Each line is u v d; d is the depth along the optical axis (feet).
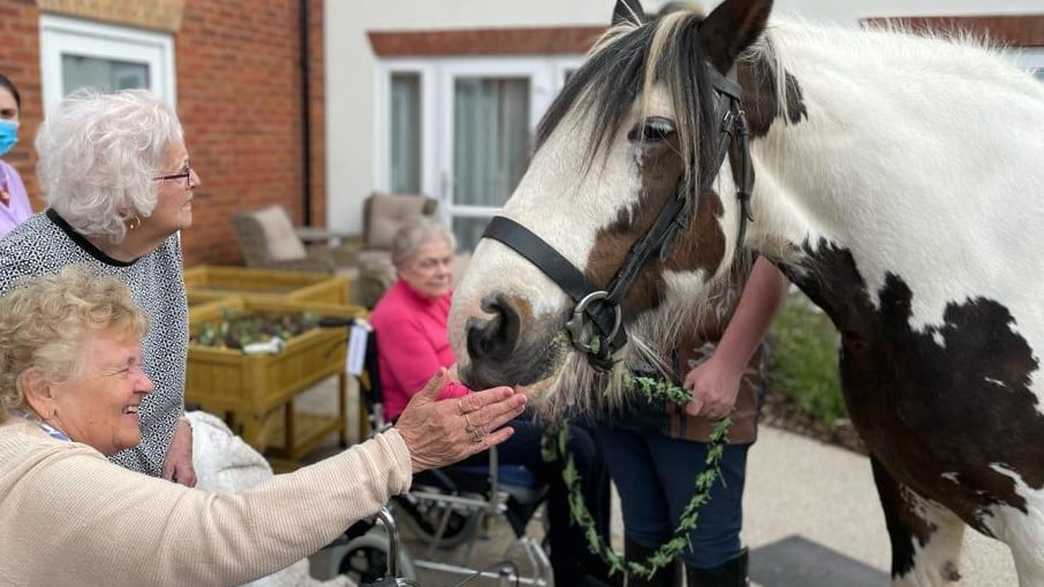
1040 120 4.77
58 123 4.94
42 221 5.19
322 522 3.76
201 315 12.93
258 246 22.48
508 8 26.61
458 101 28.19
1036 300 4.62
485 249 4.40
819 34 5.03
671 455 6.57
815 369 15.17
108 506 3.63
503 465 8.90
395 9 27.53
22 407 4.01
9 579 3.63
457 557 9.92
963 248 4.66
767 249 5.01
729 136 4.48
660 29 4.37
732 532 6.68
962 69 4.87
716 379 5.87
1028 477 4.66
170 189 5.18
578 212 4.30
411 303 9.28
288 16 26.48
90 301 4.08
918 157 4.69
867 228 4.77
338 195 29.12
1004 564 9.12
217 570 3.64
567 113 4.41
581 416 7.01
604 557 7.57
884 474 5.72
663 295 4.58
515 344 4.20
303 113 27.68
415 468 4.06
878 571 9.86
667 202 4.36
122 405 4.18
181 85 22.15
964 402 4.68
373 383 9.33
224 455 7.04
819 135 4.73
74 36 18.72
